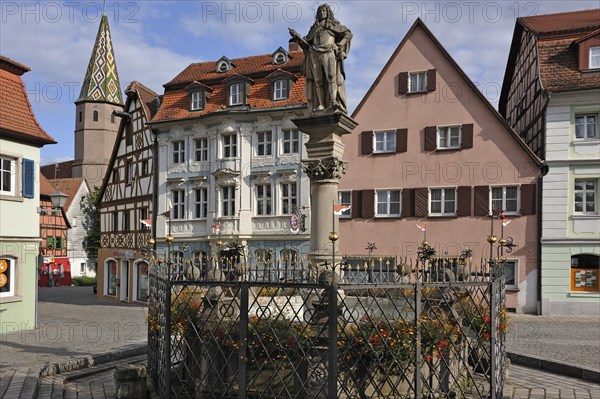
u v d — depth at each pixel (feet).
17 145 60.75
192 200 94.89
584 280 75.92
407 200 84.84
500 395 26.96
